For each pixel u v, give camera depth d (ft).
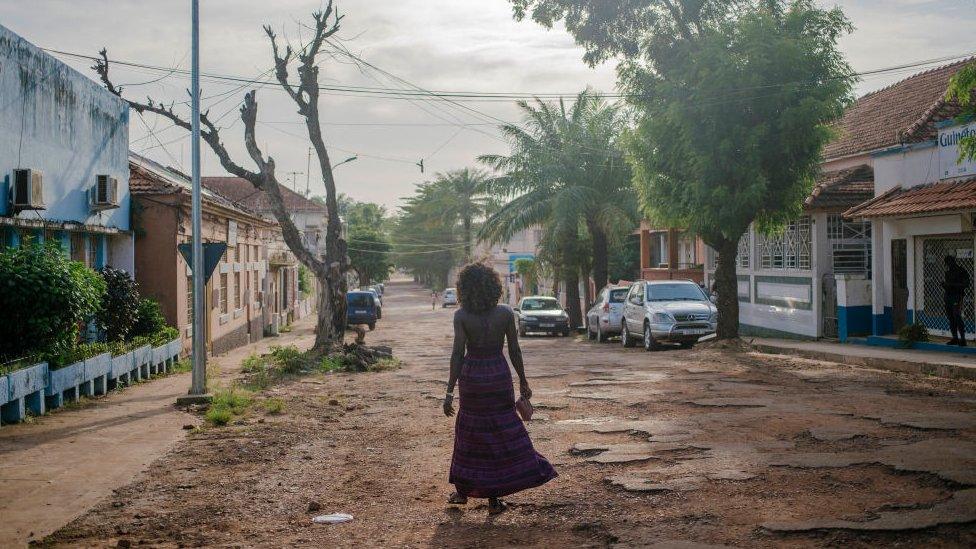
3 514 20.80
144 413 38.04
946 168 56.85
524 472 19.51
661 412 33.09
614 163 110.32
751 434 27.48
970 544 15.83
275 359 63.67
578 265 121.19
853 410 31.42
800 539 16.66
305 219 202.08
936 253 57.82
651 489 21.03
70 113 49.75
